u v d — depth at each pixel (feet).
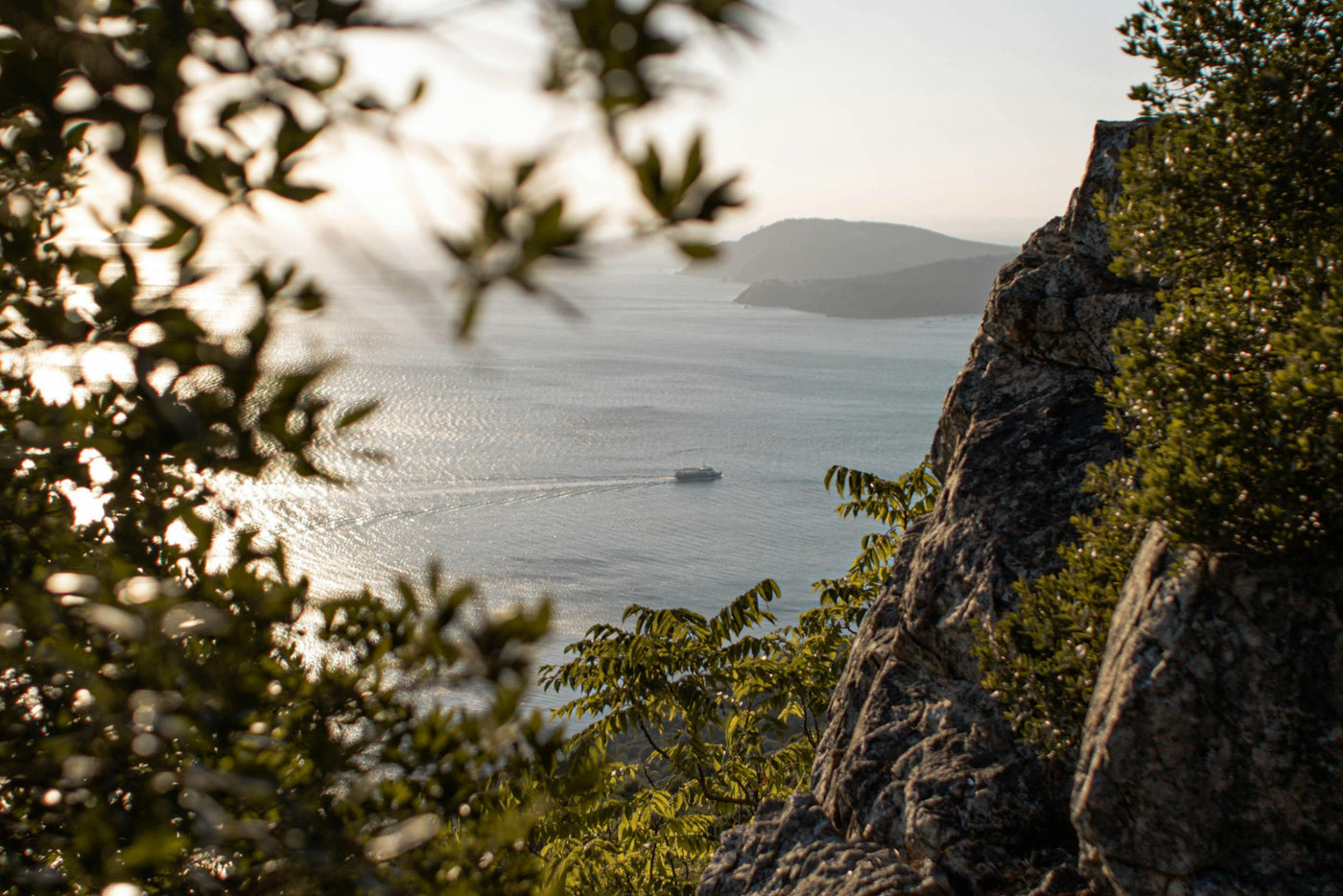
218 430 4.80
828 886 20.40
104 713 5.41
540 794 7.63
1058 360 24.93
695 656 34.32
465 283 2.93
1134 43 17.61
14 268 5.51
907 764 21.53
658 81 3.16
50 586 5.27
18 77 3.94
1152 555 15.90
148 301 4.56
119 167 4.02
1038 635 18.78
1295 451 13.35
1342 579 13.56
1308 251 15.55
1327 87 15.98
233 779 5.62
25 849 6.07
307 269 4.40
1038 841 18.84
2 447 5.86
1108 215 19.34
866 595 37.91
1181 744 14.30
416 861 7.52
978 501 23.38
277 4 3.75
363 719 7.20
